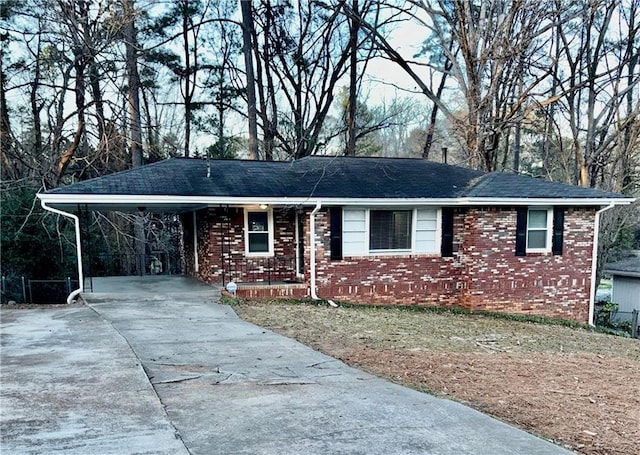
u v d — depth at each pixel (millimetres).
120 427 2918
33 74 16719
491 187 11461
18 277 13805
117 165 18156
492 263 11227
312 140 21594
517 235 11312
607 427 3330
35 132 17156
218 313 7957
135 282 12094
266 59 22047
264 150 21094
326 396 3725
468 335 7914
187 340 5832
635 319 14211
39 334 5906
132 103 17047
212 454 2557
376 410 3387
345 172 12375
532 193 11234
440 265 11531
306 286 10688
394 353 5770
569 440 3023
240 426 3010
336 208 10773
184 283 11797
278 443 2736
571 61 18703
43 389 3678
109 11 15898
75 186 9273
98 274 17109
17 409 3223
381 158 14250
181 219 15742
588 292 11875
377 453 2617
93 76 16172
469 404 3742
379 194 10797
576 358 6488
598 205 11500
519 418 3447
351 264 10961
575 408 3799
